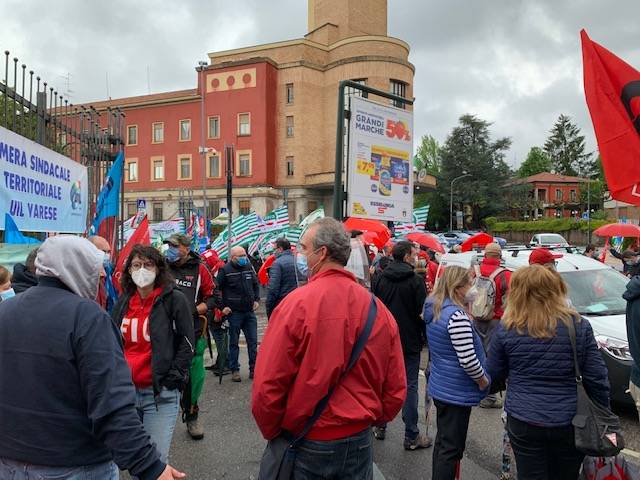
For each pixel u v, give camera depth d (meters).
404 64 46.12
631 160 4.01
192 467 4.37
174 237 5.09
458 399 3.57
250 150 46.66
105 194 6.15
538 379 2.91
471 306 5.49
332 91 47.03
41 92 4.95
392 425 5.43
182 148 49.03
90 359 1.97
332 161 47.06
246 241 15.71
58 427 1.96
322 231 2.39
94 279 2.16
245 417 5.59
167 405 3.72
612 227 13.74
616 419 2.83
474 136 62.31
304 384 2.18
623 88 4.04
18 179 4.42
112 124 6.90
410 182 7.54
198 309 5.32
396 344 2.45
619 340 5.58
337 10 49.72
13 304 2.07
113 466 2.16
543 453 2.95
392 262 4.97
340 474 2.27
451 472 3.56
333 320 2.23
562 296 2.99
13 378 1.98
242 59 48.41
